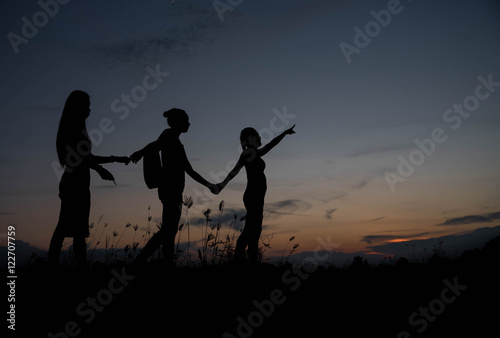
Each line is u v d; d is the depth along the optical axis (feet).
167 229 13.71
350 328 9.11
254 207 15.94
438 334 8.75
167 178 14.11
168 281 12.12
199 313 9.60
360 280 15.01
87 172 12.58
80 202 12.25
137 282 11.86
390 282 14.64
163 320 9.05
